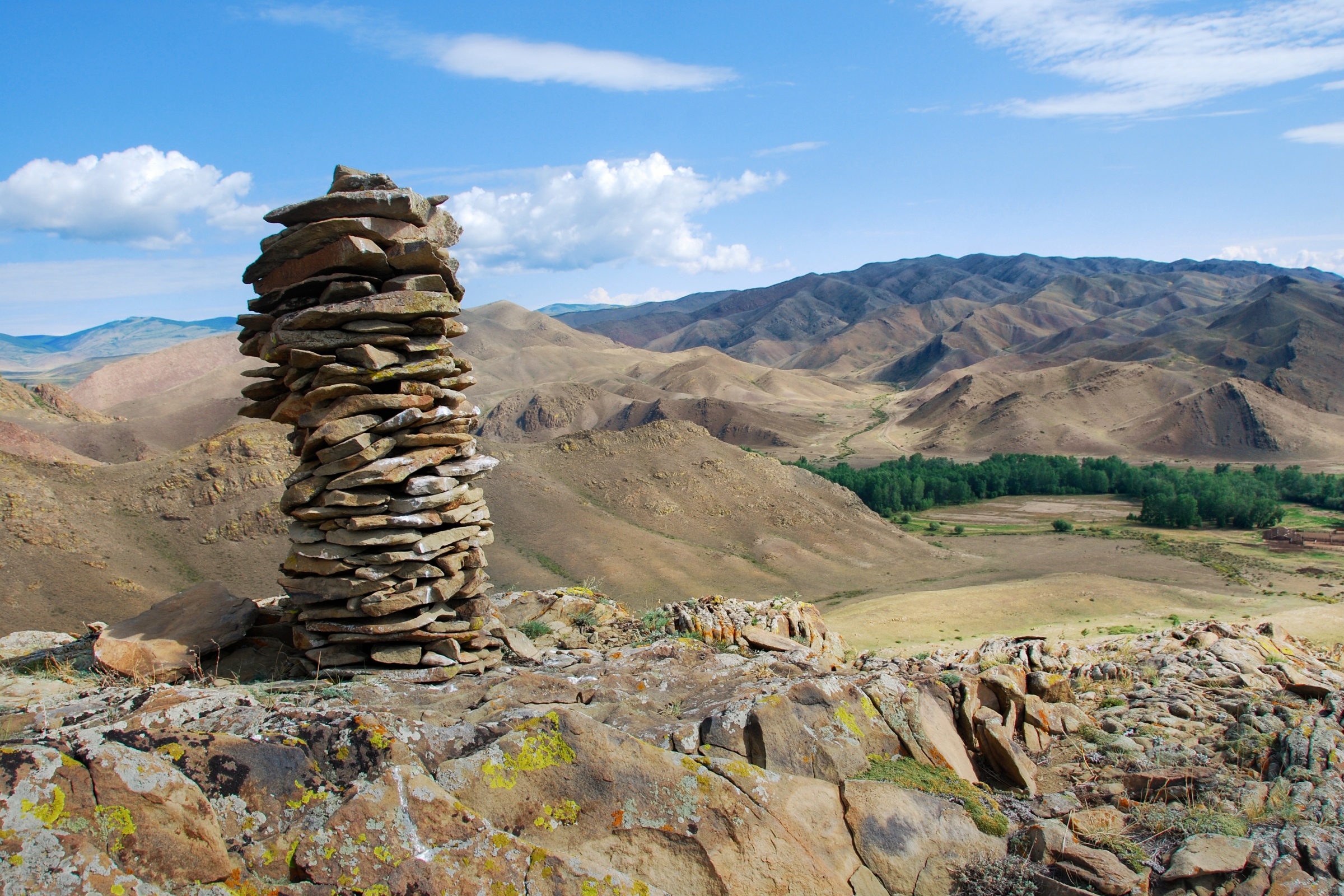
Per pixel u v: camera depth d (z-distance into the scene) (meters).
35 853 3.82
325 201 8.64
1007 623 51.91
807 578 79.12
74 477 68.19
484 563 9.71
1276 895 5.41
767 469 99.81
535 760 5.48
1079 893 5.39
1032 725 8.28
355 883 4.38
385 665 8.89
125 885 3.87
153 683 8.20
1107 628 48.72
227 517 67.44
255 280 9.57
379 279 9.18
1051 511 126.88
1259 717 8.30
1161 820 6.34
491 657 9.46
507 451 94.81
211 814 4.43
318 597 8.84
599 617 13.62
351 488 8.73
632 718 6.93
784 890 5.21
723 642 12.55
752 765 5.96
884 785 6.29
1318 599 65.56
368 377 8.69
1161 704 9.10
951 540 104.44
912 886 5.63
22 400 152.75
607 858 5.07
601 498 89.31
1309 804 6.43
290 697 7.34
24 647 10.38
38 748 4.28
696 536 85.38
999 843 6.05
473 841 4.71
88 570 57.78
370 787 4.78
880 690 7.37
